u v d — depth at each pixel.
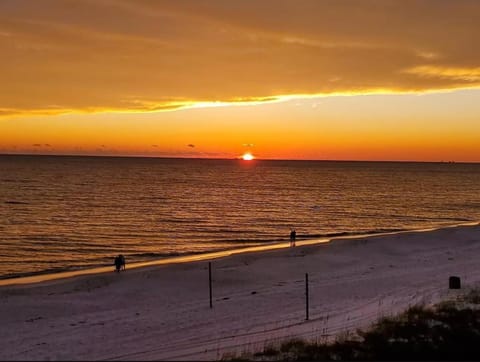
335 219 70.69
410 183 156.62
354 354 14.38
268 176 189.75
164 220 65.81
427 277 30.05
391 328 17.00
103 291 27.34
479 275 30.47
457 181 171.62
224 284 29.12
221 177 177.25
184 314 21.94
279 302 24.11
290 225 63.78
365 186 139.88
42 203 80.81
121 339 17.89
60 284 29.11
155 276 30.98
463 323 17.39
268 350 15.16
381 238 48.72
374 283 28.44
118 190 109.88
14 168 193.62
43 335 18.73
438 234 51.41
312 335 17.61
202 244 48.94
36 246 45.84
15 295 26.28
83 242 48.62
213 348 16.36
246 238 52.91
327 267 34.72
